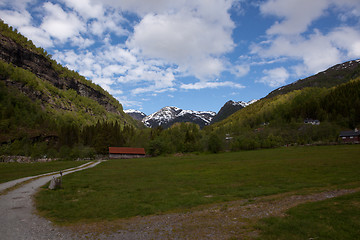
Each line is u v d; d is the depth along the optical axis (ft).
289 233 39.04
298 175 114.83
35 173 164.04
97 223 49.49
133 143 645.51
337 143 343.87
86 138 590.96
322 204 56.34
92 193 84.94
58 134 600.80
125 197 76.43
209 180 113.19
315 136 478.59
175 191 87.45
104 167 219.20
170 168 184.85
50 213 57.26
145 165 226.79
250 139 456.86
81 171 178.60
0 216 54.60
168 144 508.94
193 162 232.53
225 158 261.03
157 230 44.42
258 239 37.27
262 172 132.05
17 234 42.22
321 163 155.84
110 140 552.41
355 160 160.45
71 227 46.83
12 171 184.34
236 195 75.82
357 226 40.19
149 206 63.41
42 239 39.78
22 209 61.52
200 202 67.26
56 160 394.52
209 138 450.71
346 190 74.38
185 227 45.73
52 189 92.94
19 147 424.87
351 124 533.55
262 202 64.44
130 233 43.06
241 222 47.29
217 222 48.21
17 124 588.50
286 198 67.56
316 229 40.19
